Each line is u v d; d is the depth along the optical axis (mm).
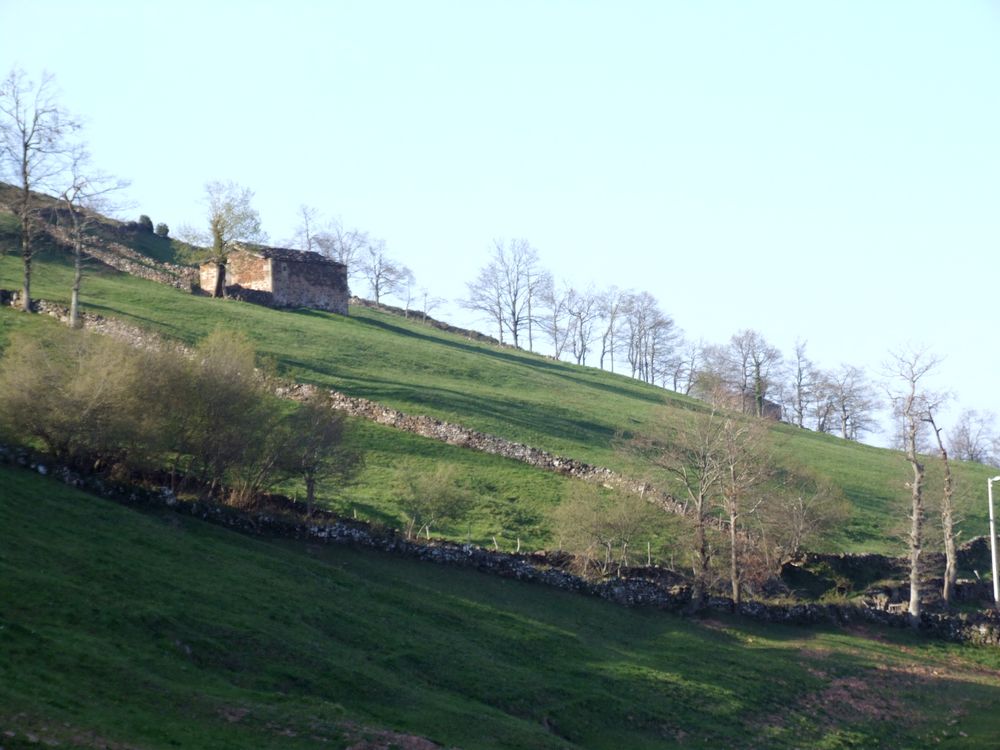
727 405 82062
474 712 36094
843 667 55469
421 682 38281
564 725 38688
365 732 30922
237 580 41812
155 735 26641
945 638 65750
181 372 54188
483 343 157750
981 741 46156
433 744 31516
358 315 139000
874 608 66562
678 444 71062
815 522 73312
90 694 27859
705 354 163000
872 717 48219
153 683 29922
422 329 148625
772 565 70375
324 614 41344
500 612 50000
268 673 34156
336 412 59812
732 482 64375
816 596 69688
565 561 61750
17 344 53906
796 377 162625
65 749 23984
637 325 177875
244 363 58969
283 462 56188
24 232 87875
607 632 52562
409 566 53562
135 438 49969
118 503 47125
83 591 34688
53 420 48094
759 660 53562
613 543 64562
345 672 35969
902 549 80875
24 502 41594
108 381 49844
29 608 31953
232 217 124062
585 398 113188
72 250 118000
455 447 80188
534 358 153375
